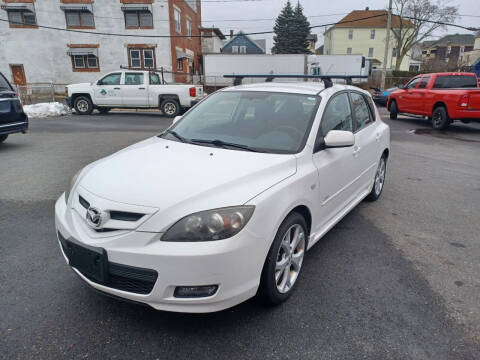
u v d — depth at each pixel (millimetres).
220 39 50938
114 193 2422
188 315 2666
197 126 3625
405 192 5754
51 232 3980
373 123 4875
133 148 3287
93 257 2334
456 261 3562
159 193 2363
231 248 2234
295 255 2939
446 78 12875
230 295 2307
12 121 8039
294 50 59344
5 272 3170
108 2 26406
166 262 2186
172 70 27500
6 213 4504
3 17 26578
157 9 26516
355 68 33000
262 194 2457
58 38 26906
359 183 4309
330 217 3598
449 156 8484
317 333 2508
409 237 4090
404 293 3000
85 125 12641
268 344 2398
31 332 2455
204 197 2334
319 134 3273
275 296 2682
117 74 15750
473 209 5027
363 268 3385
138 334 2461
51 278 3096
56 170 6559
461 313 2758
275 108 3537
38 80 27422
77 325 2533
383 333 2521
